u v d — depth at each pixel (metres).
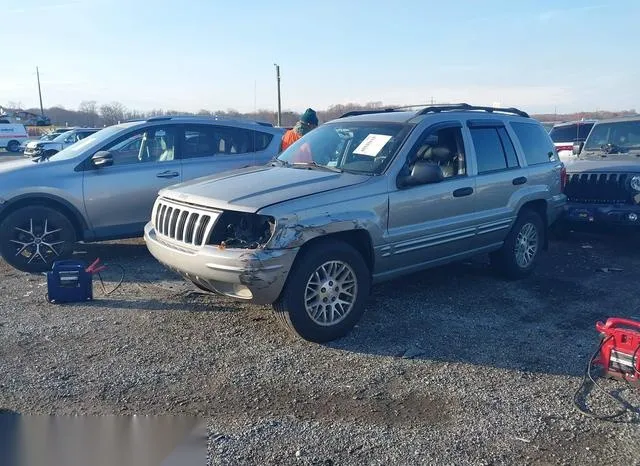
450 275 7.16
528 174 6.88
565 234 9.47
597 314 5.82
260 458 3.35
